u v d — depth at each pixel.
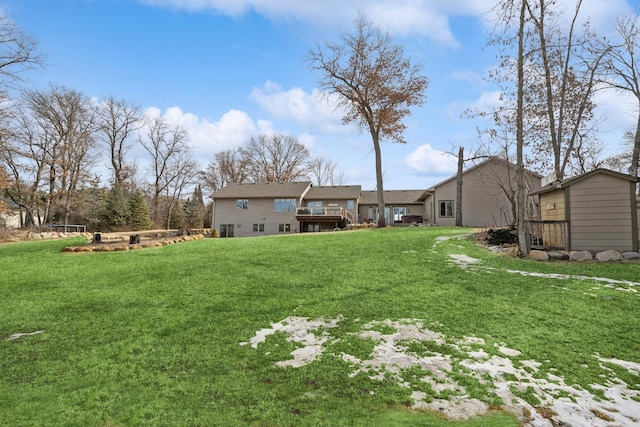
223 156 55.66
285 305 6.99
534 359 4.82
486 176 28.16
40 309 7.00
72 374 4.50
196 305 7.09
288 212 34.09
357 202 35.28
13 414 3.65
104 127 40.28
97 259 12.29
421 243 14.37
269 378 4.36
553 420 3.56
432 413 3.65
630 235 10.74
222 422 3.53
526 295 7.48
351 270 9.80
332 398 3.93
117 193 38.53
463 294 7.59
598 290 7.73
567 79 17.59
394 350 5.06
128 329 5.95
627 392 4.10
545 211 13.11
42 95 32.03
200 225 52.06
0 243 19.50
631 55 17.33
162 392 4.07
